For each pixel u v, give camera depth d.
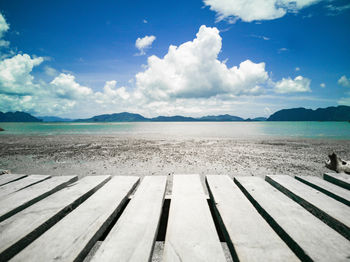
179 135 26.89
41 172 6.86
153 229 1.01
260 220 1.10
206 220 1.12
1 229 0.97
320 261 0.77
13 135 27.11
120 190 1.55
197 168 7.38
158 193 1.51
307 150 12.26
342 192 1.46
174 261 0.82
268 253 0.84
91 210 1.21
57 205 1.24
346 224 1.01
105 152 11.48
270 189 1.56
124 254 0.82
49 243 0.89
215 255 0.85
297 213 1.15
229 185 1.68
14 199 1.34
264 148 13.22
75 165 7.98
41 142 17.42
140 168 7.39
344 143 16.11
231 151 11.86
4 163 8.48
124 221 1.09
